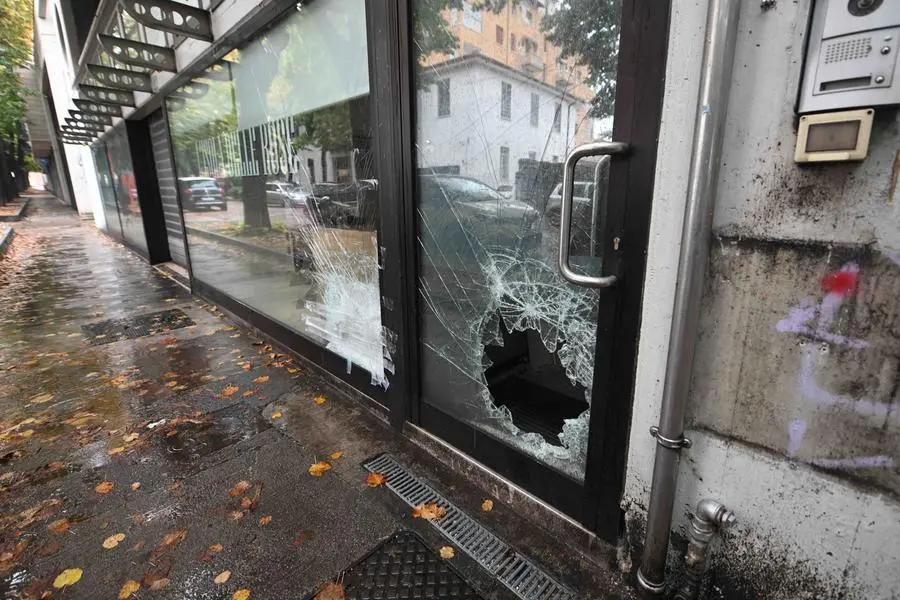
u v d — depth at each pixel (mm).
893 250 983
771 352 1197
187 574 1719
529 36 1667
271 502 2098
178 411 2961
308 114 3076
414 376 2484
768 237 1144
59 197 35344
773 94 1075
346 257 2916
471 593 1620
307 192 3246
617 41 1426
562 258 1469
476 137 1945
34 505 2104
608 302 1514
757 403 1248
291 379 3428
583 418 1783
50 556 1812
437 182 2166
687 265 1228
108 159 10625
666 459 1374
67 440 2635
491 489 2125
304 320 3600
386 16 2109
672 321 1296
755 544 1332
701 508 1375
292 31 3037
